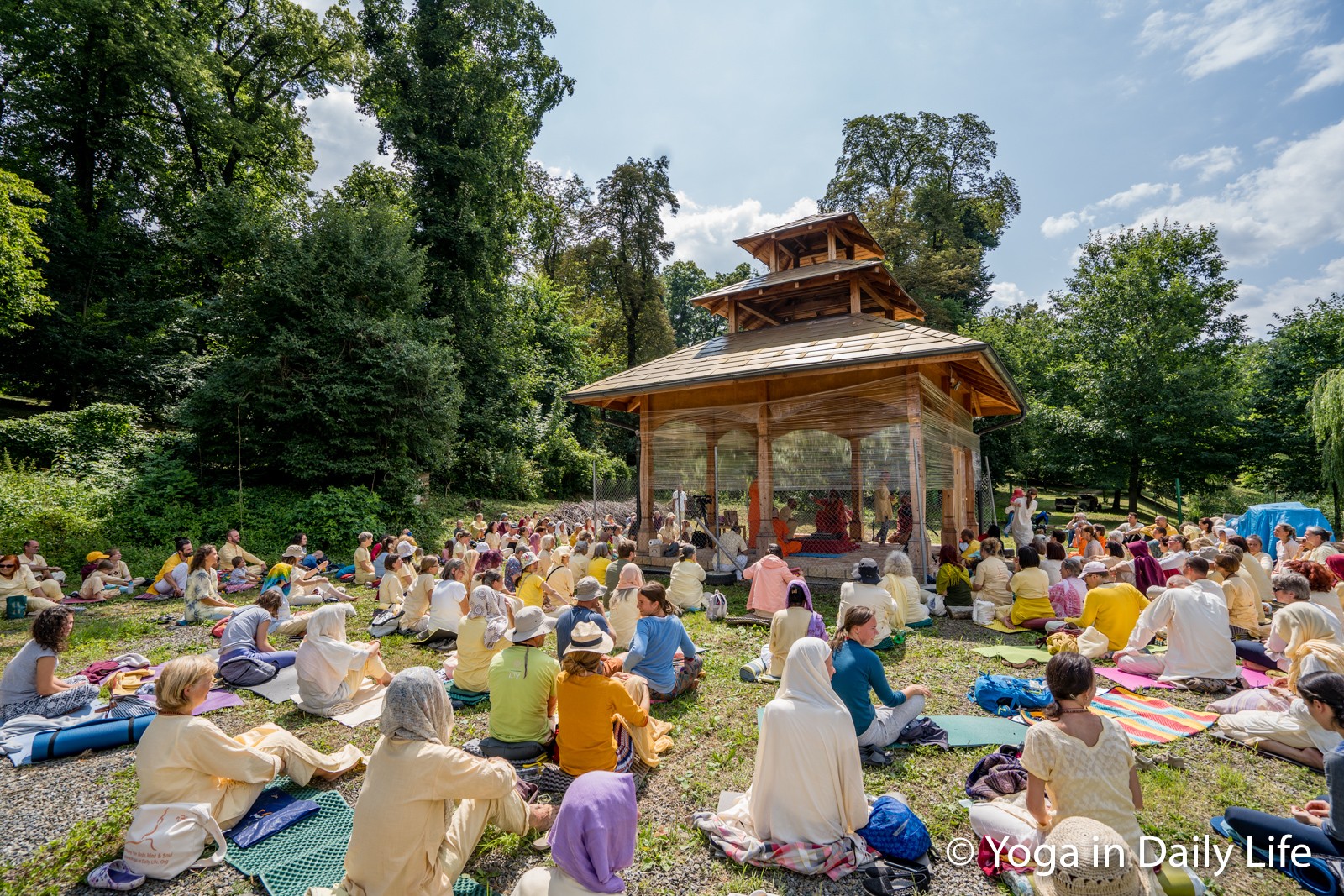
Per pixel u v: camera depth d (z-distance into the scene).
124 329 21.61
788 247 16.19
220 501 15.47
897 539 12.03
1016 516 15.02
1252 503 31.33
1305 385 29.48
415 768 2.88
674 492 14.07
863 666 4.59
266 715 5.64
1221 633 5.84
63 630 5.41
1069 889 2.50
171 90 23.33
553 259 45.97
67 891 3.32
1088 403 31.42
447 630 7.83
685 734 5.11
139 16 21.52
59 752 4.85
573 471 31.25
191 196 24.89
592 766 4.06
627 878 3.33
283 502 16.05
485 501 24.88
